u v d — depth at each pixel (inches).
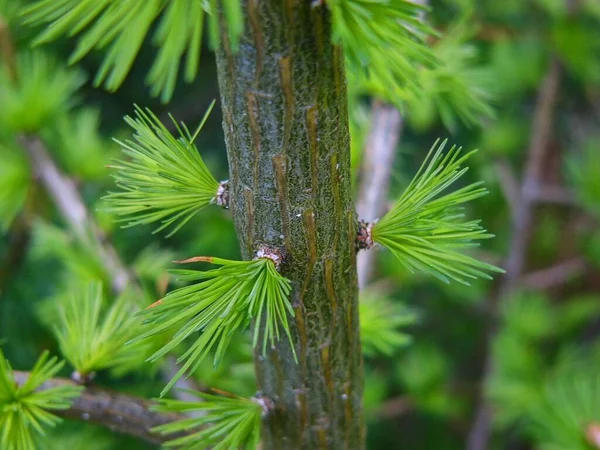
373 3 6.9
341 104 7.9
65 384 9.9
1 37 15.8
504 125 25.3
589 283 32.2
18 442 9.2
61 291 15.8
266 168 7.9
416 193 8.8
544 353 26.5
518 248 24.9
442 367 22.6
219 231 19.8
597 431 12.9
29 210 17.3
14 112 15.5
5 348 20.6
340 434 9.7
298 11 7.3
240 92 7.7
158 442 10.0
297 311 8.7
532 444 28.1
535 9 23.2
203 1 6.6
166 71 6.6
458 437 30.3
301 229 8.2
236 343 12.0
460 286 24.0
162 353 7.7
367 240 8.7
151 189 8.9
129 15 6.7
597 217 26.0
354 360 9.4
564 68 23.4
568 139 30.4
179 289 7.9
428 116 17.6
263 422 9.7
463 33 14.6
